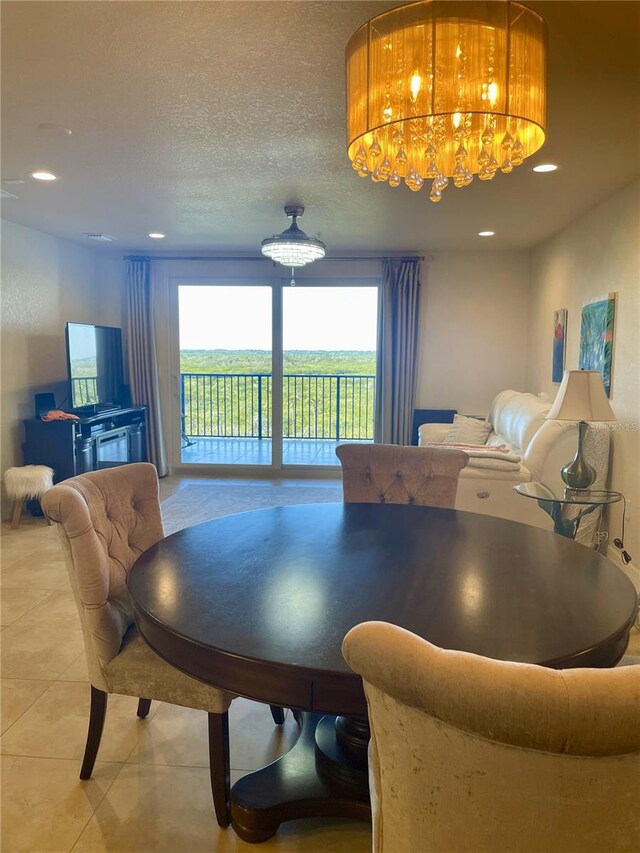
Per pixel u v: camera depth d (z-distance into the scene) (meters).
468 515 2.17
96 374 5.41
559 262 4.81
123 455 5.65
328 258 5.98
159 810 1.70
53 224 4.72
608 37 1.88
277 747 2.01
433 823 0.84
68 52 1.97
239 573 1.55
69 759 1.91
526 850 0.78
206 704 1.61
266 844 1.59
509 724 0.68
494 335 5.91
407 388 5.91
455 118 1.75
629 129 2.63
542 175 3.27
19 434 4.78
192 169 3.24
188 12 1.73
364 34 1.61
